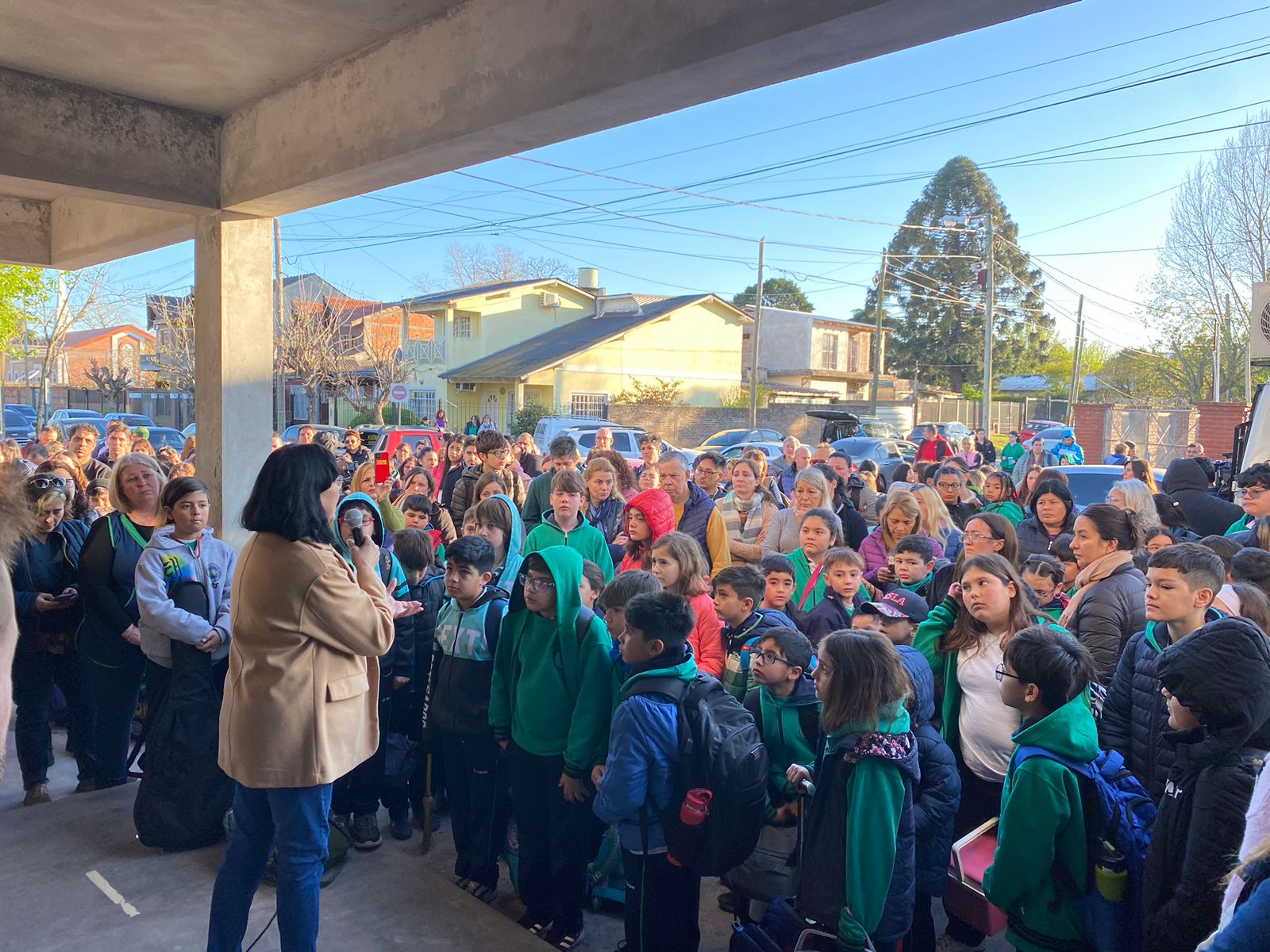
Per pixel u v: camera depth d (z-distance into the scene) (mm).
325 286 42000
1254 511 5004
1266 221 28438
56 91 5273
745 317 37188
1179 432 29172
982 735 3262
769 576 4125
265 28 4555
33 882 3439
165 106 5715
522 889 3379
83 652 4180
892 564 4656
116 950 3018
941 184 54438
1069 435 19016
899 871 2568
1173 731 2342
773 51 3281
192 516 3756
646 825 2773
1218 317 30781
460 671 3568
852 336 50281
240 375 6156
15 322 17250
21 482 1783
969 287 53531
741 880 3102
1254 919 1258
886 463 19328
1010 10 2945
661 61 3500
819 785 2611
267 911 3281
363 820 3855
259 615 2578
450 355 35000
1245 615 3002
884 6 2910
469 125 4262
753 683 3328
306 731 2596
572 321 38562
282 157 5402
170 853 3680
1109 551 3781
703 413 32562
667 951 2828
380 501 5273
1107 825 2496
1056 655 2533
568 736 3229
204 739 3693
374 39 4719
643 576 3260
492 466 7215
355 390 31875
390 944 3090
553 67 3889
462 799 3664
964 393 53656
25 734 4184
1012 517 6547
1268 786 1482
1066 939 2539
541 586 3230
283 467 2617
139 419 26000
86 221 7520
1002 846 2580
